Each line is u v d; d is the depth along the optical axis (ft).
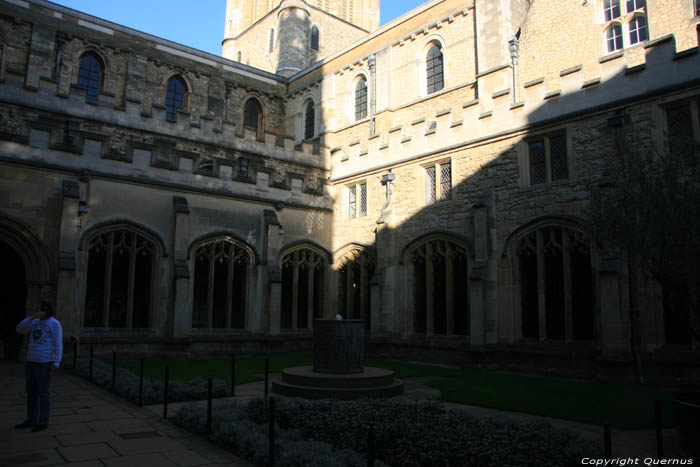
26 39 74.95
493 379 44.70
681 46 56.13
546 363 49.44
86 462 19.07
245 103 100.32
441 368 53.21
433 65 79.77
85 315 56.95
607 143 47.75
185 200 62.23
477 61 70.33
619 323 42.68
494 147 57.21
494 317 53.98
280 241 70.03
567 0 67.51
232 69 97.76
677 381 40.45
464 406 31.89
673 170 24.38
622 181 27.07
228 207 66.28
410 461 18.21
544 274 51.85
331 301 73.97
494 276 54.80
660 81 45.03
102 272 58.34
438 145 62.80
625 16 61.87
